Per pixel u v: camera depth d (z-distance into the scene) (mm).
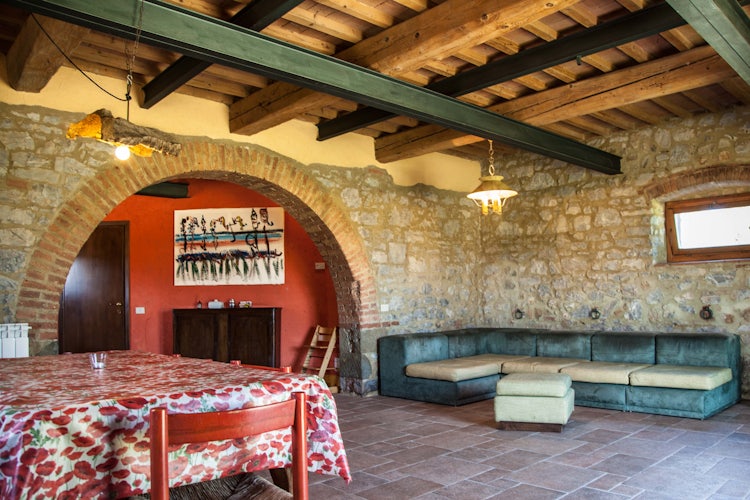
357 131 6672
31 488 1662
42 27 3455
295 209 6480
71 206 4656
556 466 3877
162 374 2516
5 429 1709
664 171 6477
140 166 5027
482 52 4547
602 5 3852
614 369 5613
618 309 6785
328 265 6887
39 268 4488
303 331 8039
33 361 3082
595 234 7016
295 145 6156
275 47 3686
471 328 7766
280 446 2211
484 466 3918
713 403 5156
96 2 2904
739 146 5973
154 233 8516
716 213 6215
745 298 5922
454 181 7965
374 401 6301
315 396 2293
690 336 5766
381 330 6836
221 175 5758
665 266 6449
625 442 4418
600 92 4930
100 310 8359
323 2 3684
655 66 4652
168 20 3191
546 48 4301
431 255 7543
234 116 5551
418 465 3979
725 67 4328
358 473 3834
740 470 3703
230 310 7859
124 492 1854
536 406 4793
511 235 7844
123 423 1872
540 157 7570
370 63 4145
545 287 7449
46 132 4574
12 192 4402
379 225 6930
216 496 2336
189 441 1735
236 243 8352
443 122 4805
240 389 2127
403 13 3898
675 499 3236
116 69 4852
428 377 6137
